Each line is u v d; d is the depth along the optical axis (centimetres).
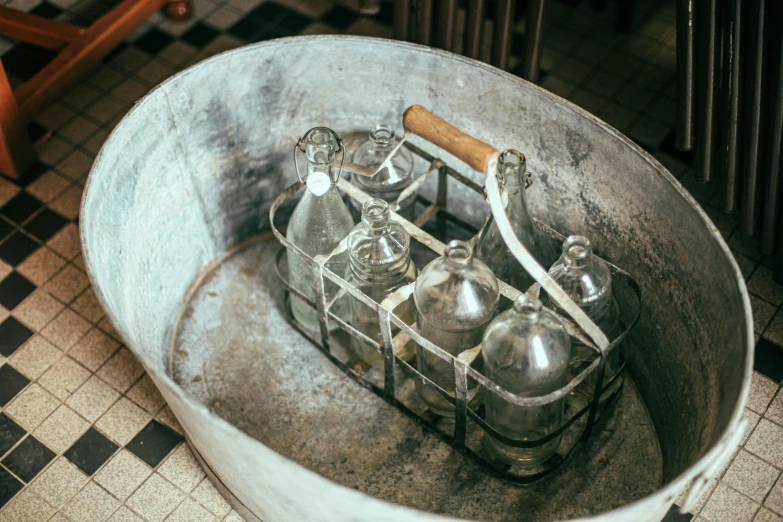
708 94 130
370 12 173
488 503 117
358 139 125
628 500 116
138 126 114
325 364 131
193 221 133
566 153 117
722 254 97
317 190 108
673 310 111
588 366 106
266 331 135
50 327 141
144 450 128
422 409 125
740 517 119
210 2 187
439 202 134
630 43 177
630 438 122
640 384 126
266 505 105
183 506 123
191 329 135
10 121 152
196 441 106
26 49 179
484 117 124
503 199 107
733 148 133
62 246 150
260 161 135
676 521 119
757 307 140
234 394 128
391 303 105
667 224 107
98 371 136
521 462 116
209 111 124
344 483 119
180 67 177
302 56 124
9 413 132
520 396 104
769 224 136
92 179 106
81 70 164
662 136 163
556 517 115
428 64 121
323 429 124
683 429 109
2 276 147
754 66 123
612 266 109
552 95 112
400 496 118
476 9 142
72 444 129
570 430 122
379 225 104
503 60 148
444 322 104
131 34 182
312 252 119
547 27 180
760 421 128
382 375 129
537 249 120
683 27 126
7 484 125
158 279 128
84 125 167
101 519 121
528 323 97
